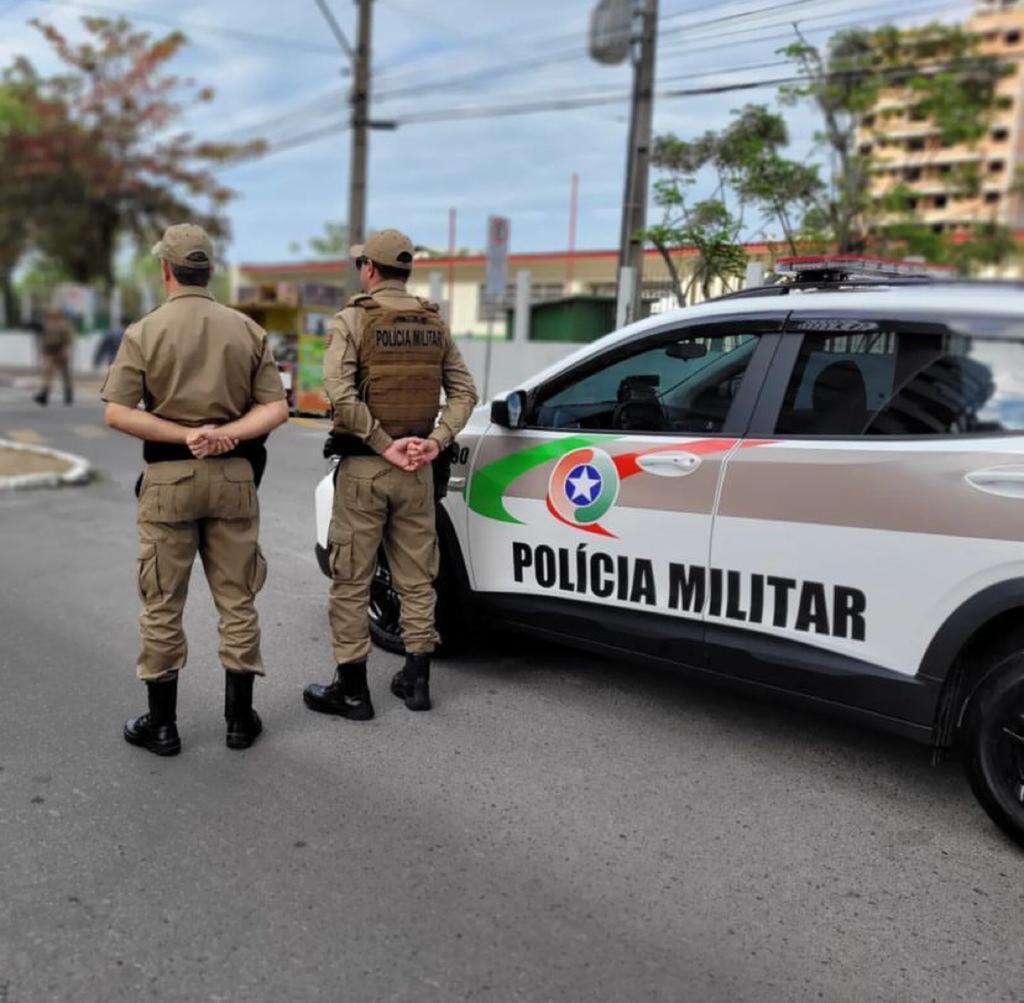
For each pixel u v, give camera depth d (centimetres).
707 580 355
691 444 362
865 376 329
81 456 1138
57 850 298
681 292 818
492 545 426
